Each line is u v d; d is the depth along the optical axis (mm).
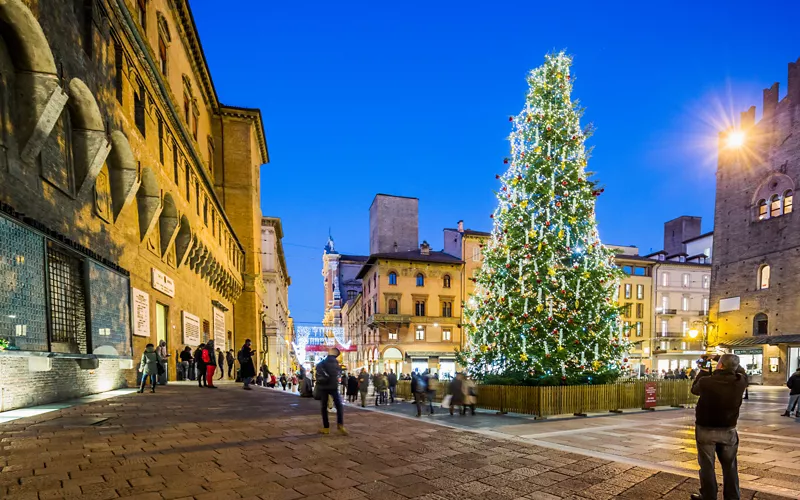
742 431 9961
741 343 35375
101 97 12297
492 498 4555
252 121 41156
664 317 50344
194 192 23531
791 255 32938
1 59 8656
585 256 15008
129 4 15180
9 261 8141
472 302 17375
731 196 38094
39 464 4988
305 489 4562
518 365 14664
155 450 5773
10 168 8711
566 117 15531
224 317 33719
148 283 16891
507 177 16359
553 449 6895
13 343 8195
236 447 6188
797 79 33500
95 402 10328
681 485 5094
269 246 54094
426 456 6203
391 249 53719
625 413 13312
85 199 11914
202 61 29875
